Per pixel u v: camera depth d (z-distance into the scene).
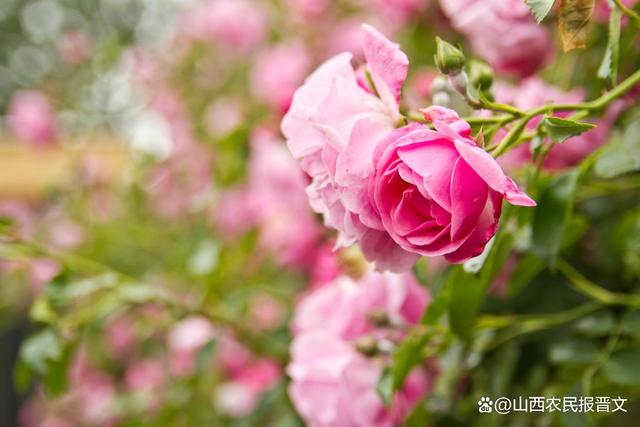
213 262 0.78
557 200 0.47
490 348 0.59
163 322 0.85
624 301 0.55
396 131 0.36
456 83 0.40
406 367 0.50
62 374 0.67
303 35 1.21
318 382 0.54
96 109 1.56
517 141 0.41
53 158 1.67
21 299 1.49
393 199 0.36
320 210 0.41
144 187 1.30
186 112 1.33
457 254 0.36
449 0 0.55
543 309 0.60
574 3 0.39
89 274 0.71
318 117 0.38
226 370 0.98
